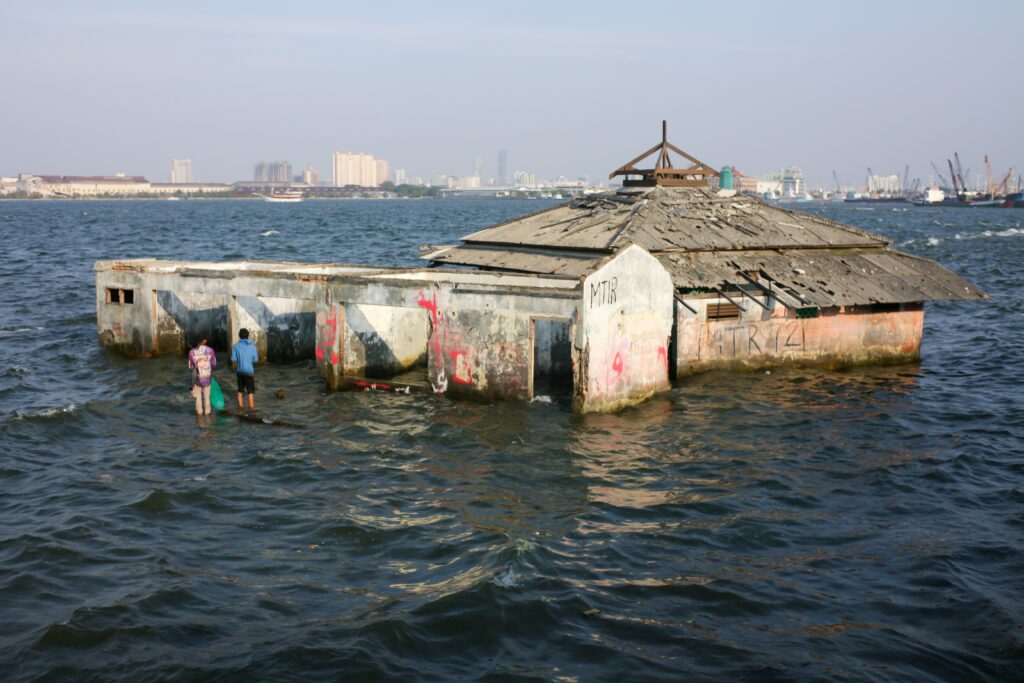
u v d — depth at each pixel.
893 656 11.56
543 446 19.75
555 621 12.43
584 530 15.44
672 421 21.69
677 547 14.83
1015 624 12.25
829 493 17.28
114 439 20.53
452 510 16.31
